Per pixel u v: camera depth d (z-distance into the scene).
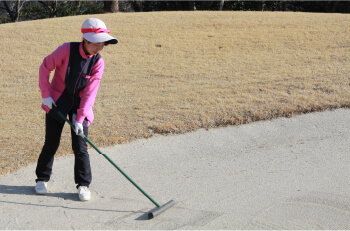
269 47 9.77
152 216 3.59
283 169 4.65
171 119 5.85
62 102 3.80
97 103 6.56
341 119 5.95
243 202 3.92
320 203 3.88
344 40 9.98
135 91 7.13
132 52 9.54
